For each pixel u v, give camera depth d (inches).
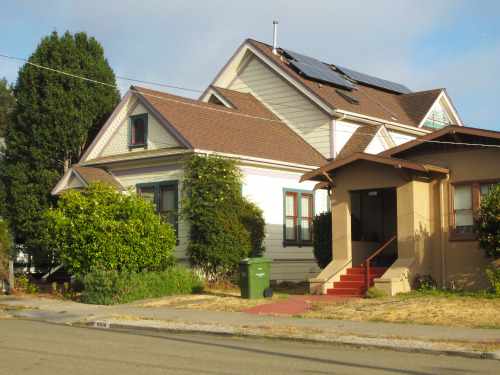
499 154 709.3
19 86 1163.9
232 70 1288.1
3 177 1120.8
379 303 640.4
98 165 1031.0
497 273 666.2
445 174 746.8
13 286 861.2
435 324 530.9
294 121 1187.9
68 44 1158.3
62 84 1147.9
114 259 757.3
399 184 745.0
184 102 1053.8
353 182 788.6
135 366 365.7
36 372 342.0
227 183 902.4
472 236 721.0
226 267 893.2
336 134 1138.0
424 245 742.5
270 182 1011.3
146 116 1004.6
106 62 1228.5
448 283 733.3
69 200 799.7
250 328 535.8
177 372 349.1
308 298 725.3
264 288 743.1
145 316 622.5
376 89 1437.0
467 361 397.7
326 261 867.4
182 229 928.3
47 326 568.7
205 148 921.5
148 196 980.6
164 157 943.7
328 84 1252.5
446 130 724.0
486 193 717.9
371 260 860.0
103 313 654.5
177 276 813.2
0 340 463.5
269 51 1254.9
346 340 466.9
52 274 1072.2
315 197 1090.7
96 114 1167.0
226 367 367.6
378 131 1139.3
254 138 1053.2
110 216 781.9
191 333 533.3
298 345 468.1
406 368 372.2
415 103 1362.0
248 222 923.4
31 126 1121.4
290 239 1042.1
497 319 536.7
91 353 410.3
